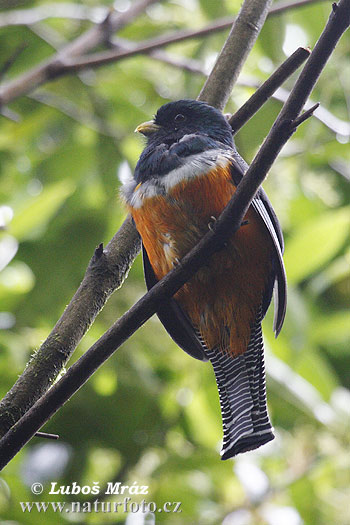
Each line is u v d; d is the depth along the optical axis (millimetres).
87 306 6984
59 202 10477
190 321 8305
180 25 12570
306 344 10406
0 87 10352
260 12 8562
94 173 11234
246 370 7906
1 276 11414
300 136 11469
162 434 10898
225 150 7949
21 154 12266
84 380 6043
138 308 6184
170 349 10781
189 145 8000
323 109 10773
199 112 8508
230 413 7797
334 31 5762
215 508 10977
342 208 11234
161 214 7598
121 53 10109
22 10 11992
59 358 6703
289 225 11508
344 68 11695
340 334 11008
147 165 8000
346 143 11328
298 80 5867
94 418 10789
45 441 11008
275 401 10422
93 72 12172
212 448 11203
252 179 6059
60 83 11938
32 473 10914
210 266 7691
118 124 11984
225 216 6195
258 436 7512
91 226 10359
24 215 10312
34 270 10312
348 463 10859
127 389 10609
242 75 11164
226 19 10195
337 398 11375
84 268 10289
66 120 12133
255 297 7906
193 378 10734
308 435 11023
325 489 10875
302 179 11664
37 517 10578
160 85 12664
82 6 12258
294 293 10109
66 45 12000
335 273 10883
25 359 10203
